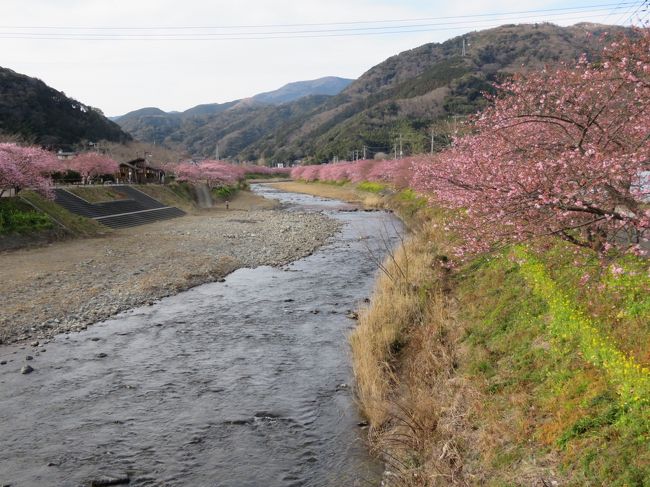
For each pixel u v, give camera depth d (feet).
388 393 37.35
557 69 36.68
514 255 48.62
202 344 52.03
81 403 38.63
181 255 98.99
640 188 29.40
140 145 382.22
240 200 254.68
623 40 29.58
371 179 281.95
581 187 27.68
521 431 25.46
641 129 31.50
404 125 398.62
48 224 111.96
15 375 43.47
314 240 123.34
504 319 39.58
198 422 35.88
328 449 32.19
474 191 33.78
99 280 76.89
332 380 42.96
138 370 45.16
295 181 481.05
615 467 19.65
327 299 70.13
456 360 38.22
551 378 28.22
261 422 35.86
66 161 214.07
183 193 223.51
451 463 26.68
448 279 58.34
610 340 27.07
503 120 32.53
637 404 21.35
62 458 31.22
